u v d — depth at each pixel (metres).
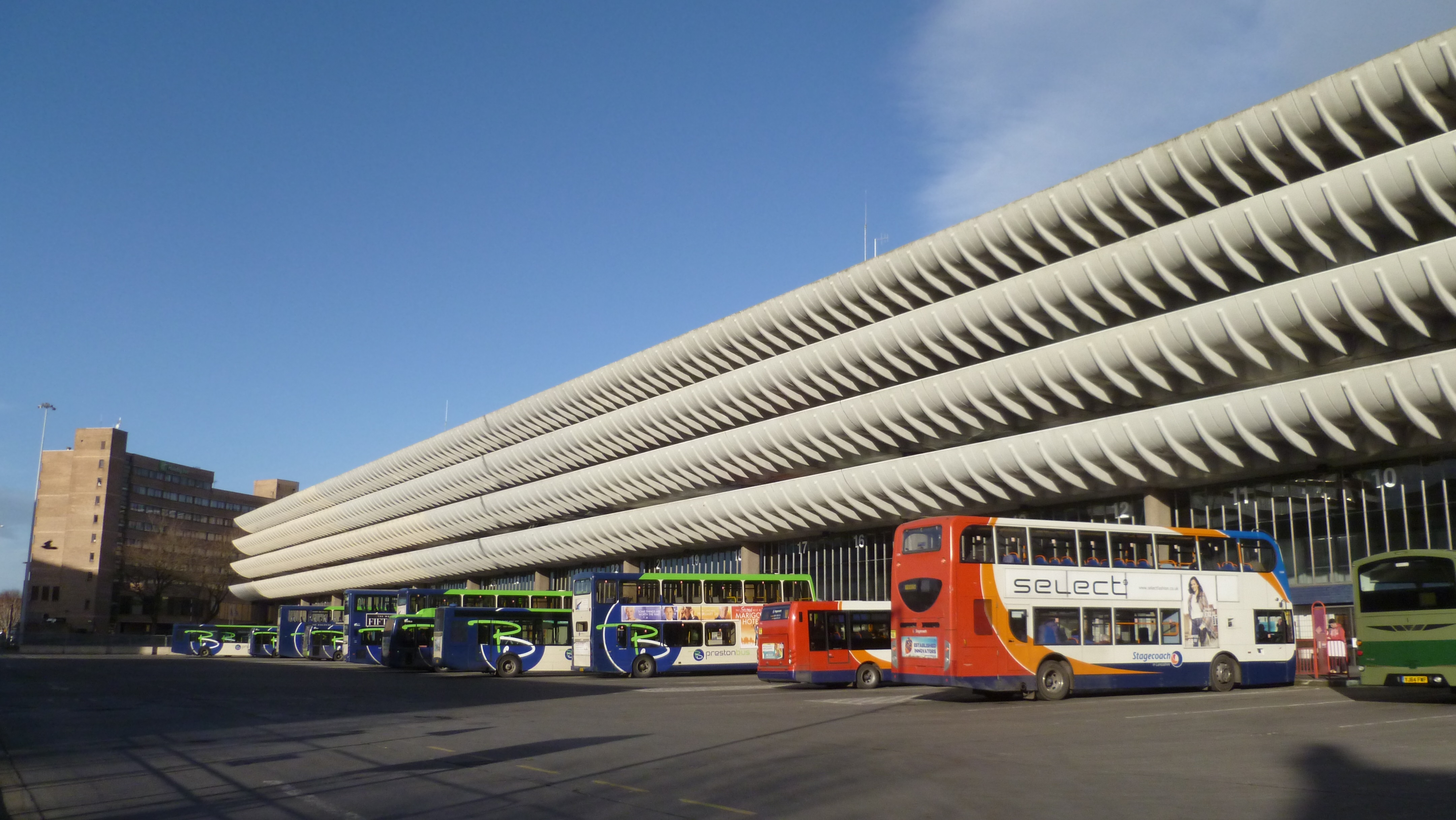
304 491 108.81
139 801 11.86
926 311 42.88
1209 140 35.06
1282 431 31.02
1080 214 39.09
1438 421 29.05
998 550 23.95
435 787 12.34
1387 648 22.41
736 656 42.72
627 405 65.88
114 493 139.25
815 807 10.45
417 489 87.38
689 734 18.17
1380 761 12.89
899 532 25.02
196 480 159.50
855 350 46.31
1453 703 21.80
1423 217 30.77
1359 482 32.75
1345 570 32.72
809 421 47.31
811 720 20.53
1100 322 38.16
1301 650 30.20
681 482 57.25
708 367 57.81
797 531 52.16
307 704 28.06
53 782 13.48
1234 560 27.36
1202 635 26.23
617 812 10.43
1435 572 21.78
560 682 40.09
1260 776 11.93
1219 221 33.56
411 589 57.41
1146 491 37.75
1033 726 18.20
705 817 10.09
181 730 20.61
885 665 34.00
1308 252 33.41
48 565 136.38
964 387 40.16
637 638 41.69
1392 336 30.55
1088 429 35.78
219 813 10.91
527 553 72.25
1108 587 25.19
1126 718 19.39
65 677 48.03
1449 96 30.55
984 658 23.16
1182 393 35.75
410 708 26.16
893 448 45.91
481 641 45.84
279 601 128.50
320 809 11.00
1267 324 31.34
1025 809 10.11
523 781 12.67
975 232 42.09
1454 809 9.78
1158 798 10.62
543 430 74.88
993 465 39.00
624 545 62.50
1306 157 33.62
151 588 142.25
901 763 13.53
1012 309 39.69
